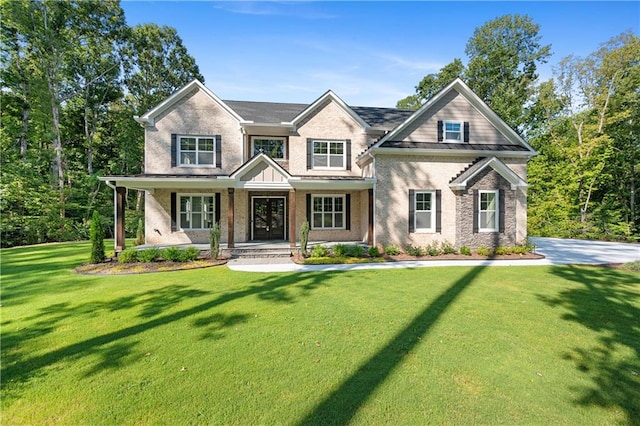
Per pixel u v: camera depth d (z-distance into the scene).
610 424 2.95
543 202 24.53
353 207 16.16
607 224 21.69
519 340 4.79
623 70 20.91
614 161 22.20
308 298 6.99
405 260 12.06
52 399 3.32
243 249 12.96
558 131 24.42
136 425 2.92
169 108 14.60
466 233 13.36
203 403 3.23
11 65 21.86
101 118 27.66
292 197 13.23
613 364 4.07
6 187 20.52
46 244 19.47
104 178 12.01
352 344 4.64
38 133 23.83
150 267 10.45
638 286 8.05
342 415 3.04
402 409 3.14
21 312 6.13
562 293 7.38
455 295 7.20
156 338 4.86
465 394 3.40
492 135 14.67
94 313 6.03
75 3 23.33
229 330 5.16
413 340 4.78
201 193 15.01
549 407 3.19
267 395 3.37
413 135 14.12
